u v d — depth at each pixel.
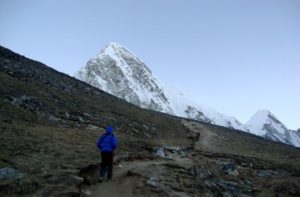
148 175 14.60
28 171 12.27
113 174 15.17
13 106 25.66
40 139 18.27
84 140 21.73
